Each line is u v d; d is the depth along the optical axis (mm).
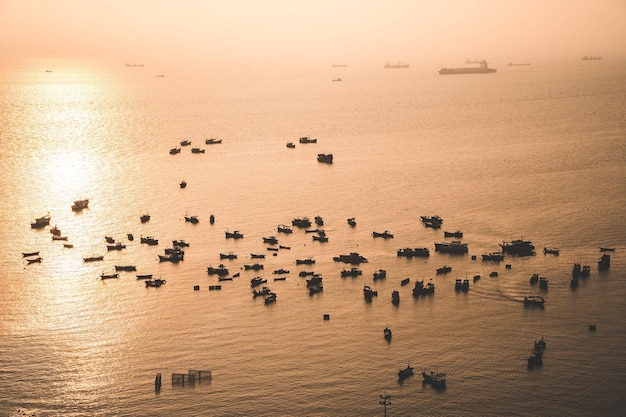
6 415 126438
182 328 157500
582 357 143875
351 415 125750
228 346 149250
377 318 160875
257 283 179375
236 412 126688
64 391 133875
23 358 145625
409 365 140625
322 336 152875
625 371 138875
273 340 151375
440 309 165000
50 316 164250
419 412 126625
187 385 135000
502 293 173000
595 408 128000
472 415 126000
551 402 129625
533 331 154500
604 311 163375
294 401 129750
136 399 130875
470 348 147375
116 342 151875
